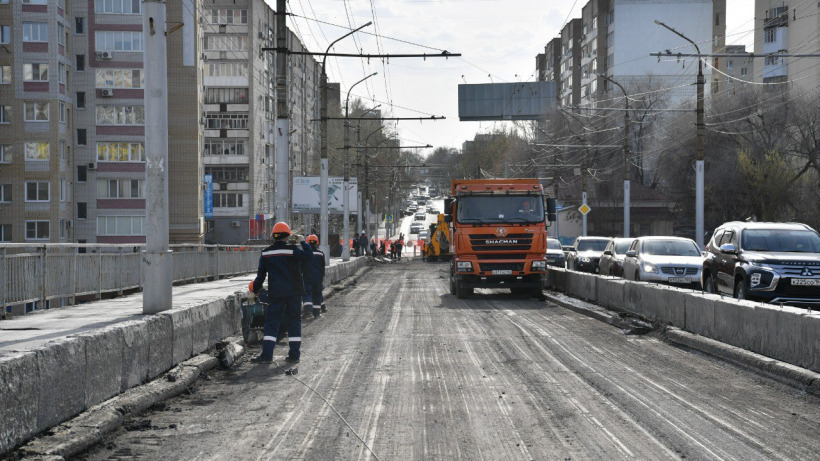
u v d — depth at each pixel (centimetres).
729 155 5522
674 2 8788
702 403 831
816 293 1605
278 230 1180
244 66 8131
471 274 2358
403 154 10444
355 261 4447
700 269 2320
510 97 6097
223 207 8162
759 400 848
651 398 857
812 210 5341
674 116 7362
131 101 6234
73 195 6234
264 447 665
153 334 959
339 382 974
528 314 1883
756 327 1097
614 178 7344
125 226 6269
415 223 14162
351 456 633
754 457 621
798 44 7450
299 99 9806
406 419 762
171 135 6531
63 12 6012
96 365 791
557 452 639
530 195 2373
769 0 7806
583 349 1250
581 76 10225
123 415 768
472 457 628
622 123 7400
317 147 10381
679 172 6122
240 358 1191
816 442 668
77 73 6197
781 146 5409
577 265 3684
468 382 959
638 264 2391
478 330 1527
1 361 620
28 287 1285
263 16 8575
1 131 5856
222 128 8125
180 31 6500
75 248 1524
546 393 886
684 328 1380
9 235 5856
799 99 5419
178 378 952
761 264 1633
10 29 5828
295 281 1172
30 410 658
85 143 6238
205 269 2541
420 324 1652
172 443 682
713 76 8831
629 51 8856
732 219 5650
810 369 947
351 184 6831
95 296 1638
